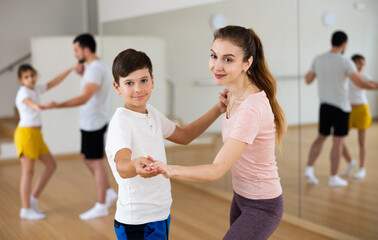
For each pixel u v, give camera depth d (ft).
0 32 25.34
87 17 26.89
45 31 26.30
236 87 5.99
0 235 11.31
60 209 13.48
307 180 11.37
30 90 12.69
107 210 12.85
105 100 12.70
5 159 20.49
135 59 5.62
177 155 15.80
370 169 9.77
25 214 12.56
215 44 5.71
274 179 6.06
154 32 16.34
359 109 9.89
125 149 5.40
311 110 11.10
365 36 9.66
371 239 9.87
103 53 20.65
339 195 10.56
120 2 19.15
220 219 12.21
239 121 5.57
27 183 12.59
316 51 10.82
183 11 14.78
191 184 15.96
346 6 9.98
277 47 11.94
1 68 25.52
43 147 12.89
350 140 10.17
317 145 11.02
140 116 5.80
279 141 6.41
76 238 11.03
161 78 16.19
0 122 24.50
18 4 25.58
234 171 6.17
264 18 12.23
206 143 14.29
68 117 21.21
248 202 6.06
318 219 11.16
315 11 10.76
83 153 12.71
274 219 5.98
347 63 10.07
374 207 9.75
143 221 5.83
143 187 5.79
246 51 5.67
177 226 11.67
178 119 15.47
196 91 14.51
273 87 6.16
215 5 13.62
